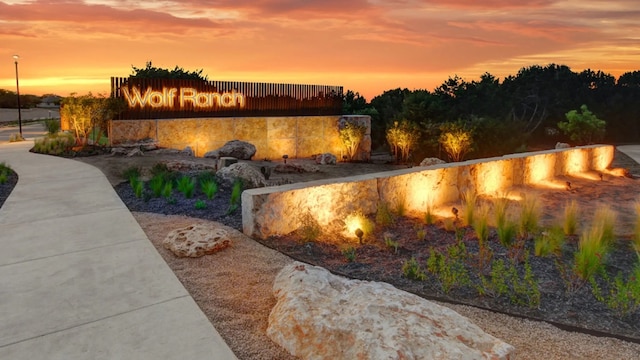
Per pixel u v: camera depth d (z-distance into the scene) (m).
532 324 4.38
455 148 24.81
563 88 72.88
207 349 3.69
